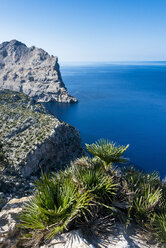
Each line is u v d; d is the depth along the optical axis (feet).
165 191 21.95
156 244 15.60
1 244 16.25
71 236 15.49
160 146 281.74
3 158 136.87
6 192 106.63
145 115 452.76
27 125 175.83
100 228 16.33
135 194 18.90
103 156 20.43
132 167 24.97
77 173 19.95
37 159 144.87
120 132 349.61
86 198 16.94
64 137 177.78
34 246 15.42
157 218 17.74
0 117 191.01
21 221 16.80
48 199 17.03
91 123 411.13
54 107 606.96
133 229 16.98
